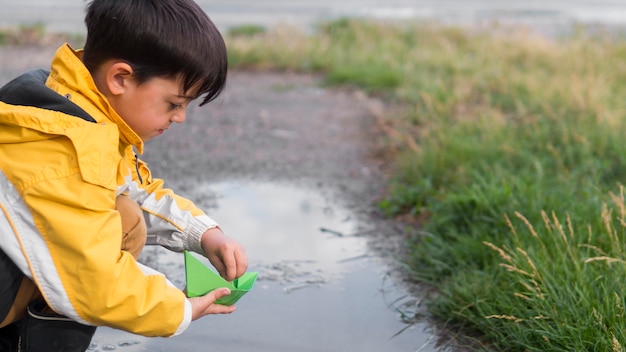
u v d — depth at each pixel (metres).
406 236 3.86
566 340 2.58
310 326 2.94
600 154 4.64
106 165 1.89
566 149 4.72
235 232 3.89
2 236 1.85
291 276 3.39
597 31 10.23
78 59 1.96
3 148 1.90
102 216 1.86
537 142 4.95
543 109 5.73
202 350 2.72
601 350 2.51
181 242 2.34
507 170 4.33
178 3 2.00
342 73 7.82
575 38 9.25
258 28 10.46
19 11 12.75
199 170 4.85
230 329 2.89
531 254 3.06
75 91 1.96
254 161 5.11
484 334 2.87
